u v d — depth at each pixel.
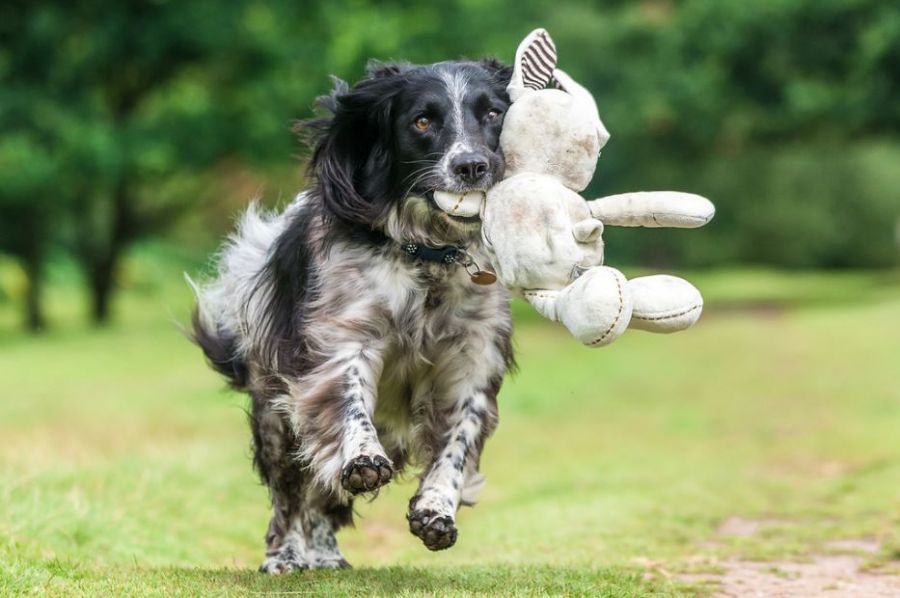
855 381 21.11
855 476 12.49
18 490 9.36
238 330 8.20
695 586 7.52
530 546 9.28
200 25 29.66
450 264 6.94
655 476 13.06
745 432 16.39
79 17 30.11
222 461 12.55
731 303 44.28
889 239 66.44
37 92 29.20
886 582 7.85
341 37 29.75
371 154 7.11
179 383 20.64
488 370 7.10
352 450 6.59
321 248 7.13
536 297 6.21
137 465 11.49
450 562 8.70
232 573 7.44
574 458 14.45
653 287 5.95
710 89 38.00
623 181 44.25
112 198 35.12
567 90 6.79
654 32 38.75
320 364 6.94
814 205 66.50
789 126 39.34
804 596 7.40
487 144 6.79
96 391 19.50
